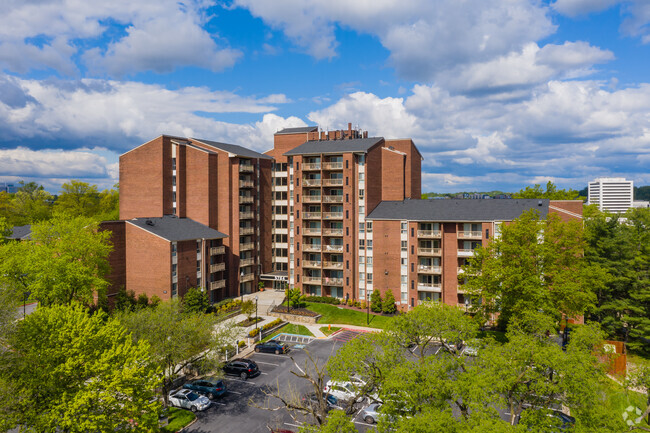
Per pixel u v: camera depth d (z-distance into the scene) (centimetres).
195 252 6625
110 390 2430
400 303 6900
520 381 2773
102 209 11750
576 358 2622
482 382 2556
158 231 6262
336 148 7412
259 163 8025
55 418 2356
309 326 6241
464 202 6788
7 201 10975
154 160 7175
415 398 2608
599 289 5497
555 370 2628
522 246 4684
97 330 2966
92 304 5900
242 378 4281
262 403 3756
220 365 3806
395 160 7562
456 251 6419
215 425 3388
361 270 7225
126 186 7431
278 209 8388
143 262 6241
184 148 7438
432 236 6569
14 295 3306
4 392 2266
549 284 4719
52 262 4959
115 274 6234
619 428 2509
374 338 3241
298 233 7606
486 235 6172
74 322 2803
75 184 11131
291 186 8075
